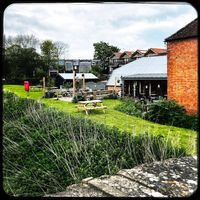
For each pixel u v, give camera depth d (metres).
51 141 7.05
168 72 16.88
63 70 51.38
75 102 24.23
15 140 7.91
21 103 12.41
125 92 29.48
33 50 48.38
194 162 5.11
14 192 5.02
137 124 14.11
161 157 5.33
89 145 6.41
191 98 15.37
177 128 13.85
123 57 54.69
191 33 15.25
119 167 5.36
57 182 5.05
